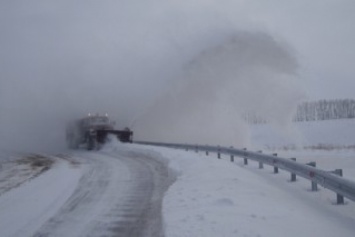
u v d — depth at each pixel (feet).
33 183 56.90
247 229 28.14
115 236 30.40
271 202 36.40
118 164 75.46
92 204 41.24
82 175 62.39
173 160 73.00
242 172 53.52
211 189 42.45
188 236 27.32
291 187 45.11
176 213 33.96
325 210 35.12
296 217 31.65
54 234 31.50
